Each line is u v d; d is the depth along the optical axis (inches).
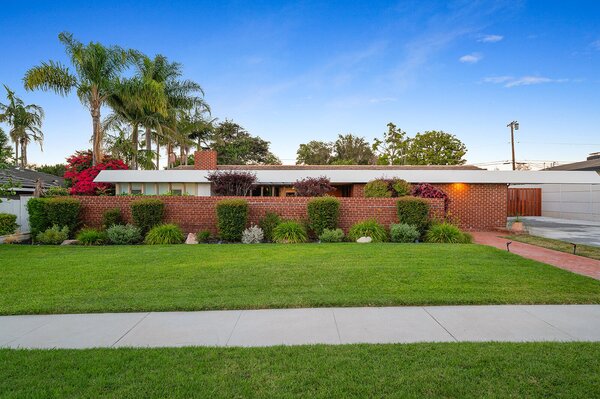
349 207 538.0
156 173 709.9
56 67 725.9
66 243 458.9
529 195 1082.7
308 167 844.6
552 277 270.5
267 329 177.8
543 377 126.9
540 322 185.5
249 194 710.5
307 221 530.3
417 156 1817.2
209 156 810.8
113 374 130.7
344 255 357.4
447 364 137.3
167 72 1087.6
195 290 240.8
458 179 689.6
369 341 162.7
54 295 229.6
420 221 507.5
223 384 123.2
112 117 874.1
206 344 159.9
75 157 834.8
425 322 186.1
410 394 116.8
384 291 237.1
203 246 425.1
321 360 141.0
